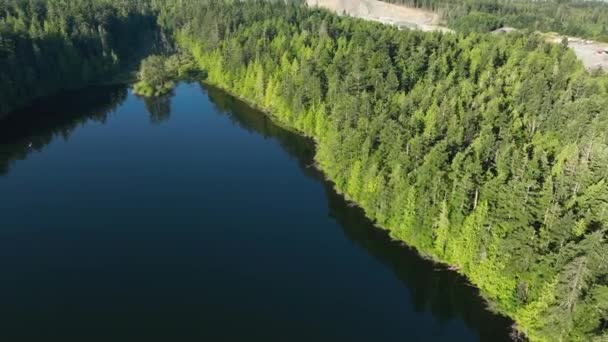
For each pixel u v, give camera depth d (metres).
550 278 71.12
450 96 130.88
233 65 196.12
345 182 117.38
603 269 66.12
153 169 133.25
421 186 94.69
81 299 84.25
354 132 116.50
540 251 74.56
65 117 168.88
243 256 96.94
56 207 113.00
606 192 78.25
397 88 145.25
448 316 82.00
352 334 78.19
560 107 118.31
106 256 95.88
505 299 79.00
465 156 97.19
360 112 125.38
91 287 87.19
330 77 153.38
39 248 97.88
